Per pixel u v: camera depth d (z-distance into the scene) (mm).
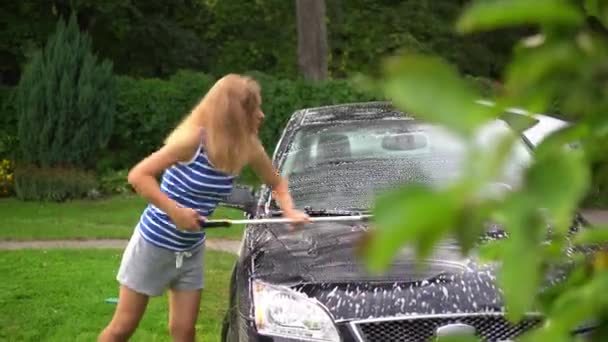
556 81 1000
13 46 21078
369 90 965
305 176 6320
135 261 5445
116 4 21391
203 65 25266
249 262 5332
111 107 17797
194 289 5590
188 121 5367
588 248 1211
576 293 1068
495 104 999
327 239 5383
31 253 11297
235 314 5191
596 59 989
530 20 968
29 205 16109
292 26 26234
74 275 9875
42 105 17156
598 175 1054
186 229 5176
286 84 18250
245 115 5301
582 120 998
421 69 881
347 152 6504
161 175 6137
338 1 26844
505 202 908
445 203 864
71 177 16750
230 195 5906
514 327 4539
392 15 26531
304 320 4734
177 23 25359
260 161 5496
